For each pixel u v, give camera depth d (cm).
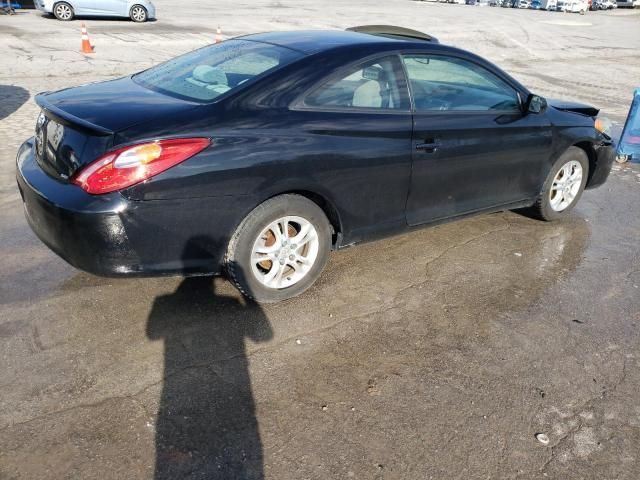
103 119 286
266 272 347
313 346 309
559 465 240
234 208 302
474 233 473
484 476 232
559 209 500
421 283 384
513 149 429
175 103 308
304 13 2558
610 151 519
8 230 426
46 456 227
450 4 4394
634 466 242
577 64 1747
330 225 361
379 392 276
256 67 334
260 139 303
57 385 267
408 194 378
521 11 4234
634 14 5269
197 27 1856
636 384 294
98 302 336
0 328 305
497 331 333
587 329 340
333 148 327
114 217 271
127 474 222
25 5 2288
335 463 233
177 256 297
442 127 379
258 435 245
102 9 1841
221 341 307
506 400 276
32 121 741
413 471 232
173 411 255
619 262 432
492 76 417
